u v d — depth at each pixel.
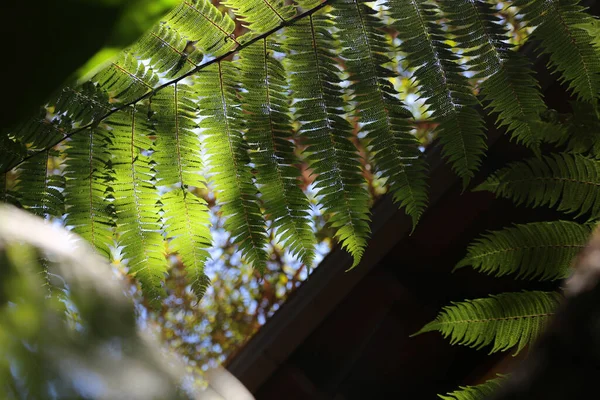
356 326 1.86
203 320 2.92
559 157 1.37
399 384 1.85
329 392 1.86
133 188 1.58
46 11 0.45
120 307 0.45
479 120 1.51
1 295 0.38
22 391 0.35
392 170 1.53
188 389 0.44
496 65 1.51
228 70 1.56
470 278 1.83
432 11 1.53
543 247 1.39
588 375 0.45
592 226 1.38
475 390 1.32
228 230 1.57
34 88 0.47
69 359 0.37
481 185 1.38
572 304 0.50
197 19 1.53
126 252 1.57
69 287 0.43
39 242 0.46
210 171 1.57
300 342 1.82
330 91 1.55
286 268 2.77
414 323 1.84
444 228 1.82
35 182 1.57
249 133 1.56
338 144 1.54
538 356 0.50
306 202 1.56
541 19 1.50
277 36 1.55
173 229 1.58
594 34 1.44
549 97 1.77
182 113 1.57
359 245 1.54
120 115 1.56
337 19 1.54
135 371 0.40
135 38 0.51
